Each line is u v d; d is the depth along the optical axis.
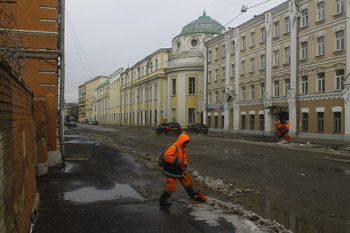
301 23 28.06
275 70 31.25
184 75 48.91
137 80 68.50
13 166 3.55
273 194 7.40
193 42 49.50
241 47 37.50
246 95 36.38
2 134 2.95
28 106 5.48
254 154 15.48
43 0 12.41
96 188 7.84
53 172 10.12
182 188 8.02
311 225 5.30
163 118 55.09
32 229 4.93
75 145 19.23
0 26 6.44
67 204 6.36
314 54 26.55
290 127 28.75
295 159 13.55
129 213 5.78
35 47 12.31
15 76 3.73
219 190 7.82
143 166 11.41
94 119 115.88
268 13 31.98
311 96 26.70
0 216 2.75
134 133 36.81
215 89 43.50
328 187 8.08
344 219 5.61
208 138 29.27
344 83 23.38
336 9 24.67
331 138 24.67
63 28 12.98
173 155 6.30
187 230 4.94
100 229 4.96
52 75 12.45
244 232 4.87
